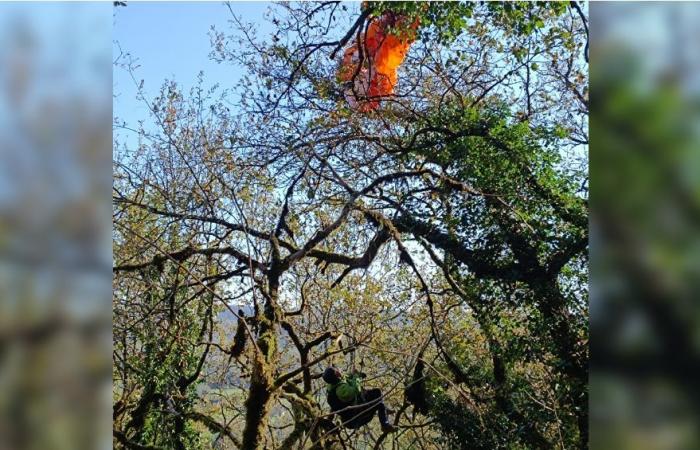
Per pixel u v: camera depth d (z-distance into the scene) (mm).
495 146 7910
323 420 7215
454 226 7961
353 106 8391
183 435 8625
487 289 7914
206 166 7242
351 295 8609
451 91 8953
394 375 8477
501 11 7555
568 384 7367
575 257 7719
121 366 7742
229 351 7074
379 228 7777
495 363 8055
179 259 7078
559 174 8156
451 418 7844
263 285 7117
